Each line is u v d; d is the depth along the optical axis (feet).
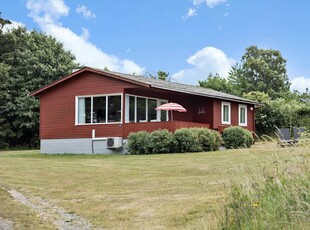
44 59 104.99
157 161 43.93
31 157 57.06
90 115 63.57
